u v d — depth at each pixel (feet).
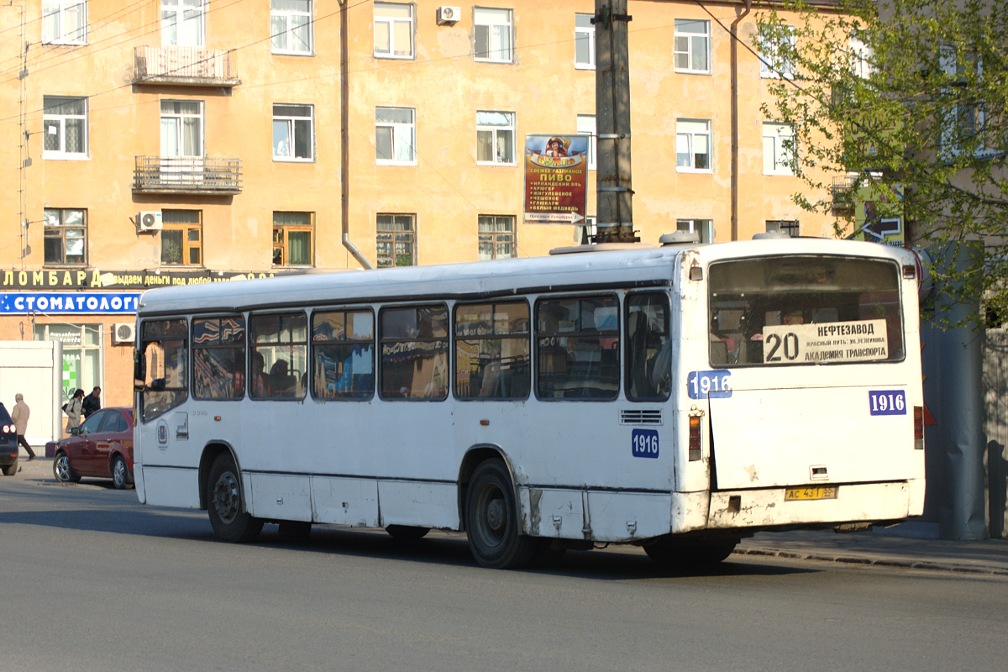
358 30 176.76
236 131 174.09
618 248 51.13
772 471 46.75
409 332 55.98
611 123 61.31
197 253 174.60
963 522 58.49
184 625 38.06
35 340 164.35
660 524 46.11
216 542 64.69
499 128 181.68
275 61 175.01
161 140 172.86
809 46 57.72
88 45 170.30
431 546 63.87
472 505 53.26
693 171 186.19
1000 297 54.80
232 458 64.85
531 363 50.88
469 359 53.42
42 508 86.79
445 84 179.42
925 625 37.29
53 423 154.81
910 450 49.42
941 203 55.21
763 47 59.88
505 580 48.55
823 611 40.11
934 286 57.72
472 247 180.45
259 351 63.46
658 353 46.57
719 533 47.73
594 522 48.42
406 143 179.11
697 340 45.91
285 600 43.11
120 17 171.01
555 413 49.88
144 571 51.34
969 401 58.23
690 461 45.62
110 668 31.99
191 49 172.14
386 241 178.60
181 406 67.87
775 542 60.08
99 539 64.90
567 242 183.83
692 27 186.60
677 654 33.06
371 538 68.39
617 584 47.26
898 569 52.19
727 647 33.96
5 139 167.94
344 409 58.90
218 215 174.19
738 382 46.44
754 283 47.03
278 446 62.13
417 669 31.58
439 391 54.60
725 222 186.80
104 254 170.81
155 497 69.26
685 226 186.29
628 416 47.32
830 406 47.93
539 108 182.09
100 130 170.60
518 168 181.78
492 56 181.27
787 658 32.40
